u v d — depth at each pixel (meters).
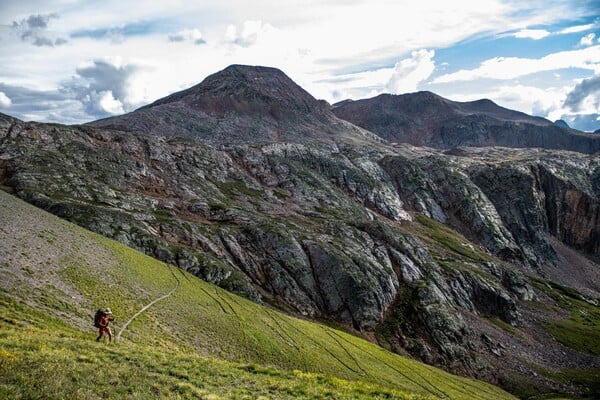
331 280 147.25
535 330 181.88
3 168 149.00
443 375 110.12
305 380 39.31
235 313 81.81
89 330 44.47
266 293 138.25
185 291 81.19
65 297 50.06
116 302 57.44
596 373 145.62
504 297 186.62
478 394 102.81
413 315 149.25
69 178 152.25
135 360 33.88
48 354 29.41
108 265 69.50
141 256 89.88
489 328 164.25
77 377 26.66
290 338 83.06
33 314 41.31
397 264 175.50
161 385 29.55
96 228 118.88
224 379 34.88
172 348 51.91
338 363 81.88
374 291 146.12
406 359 111.00
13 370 25.08
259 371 40.09
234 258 145.38
